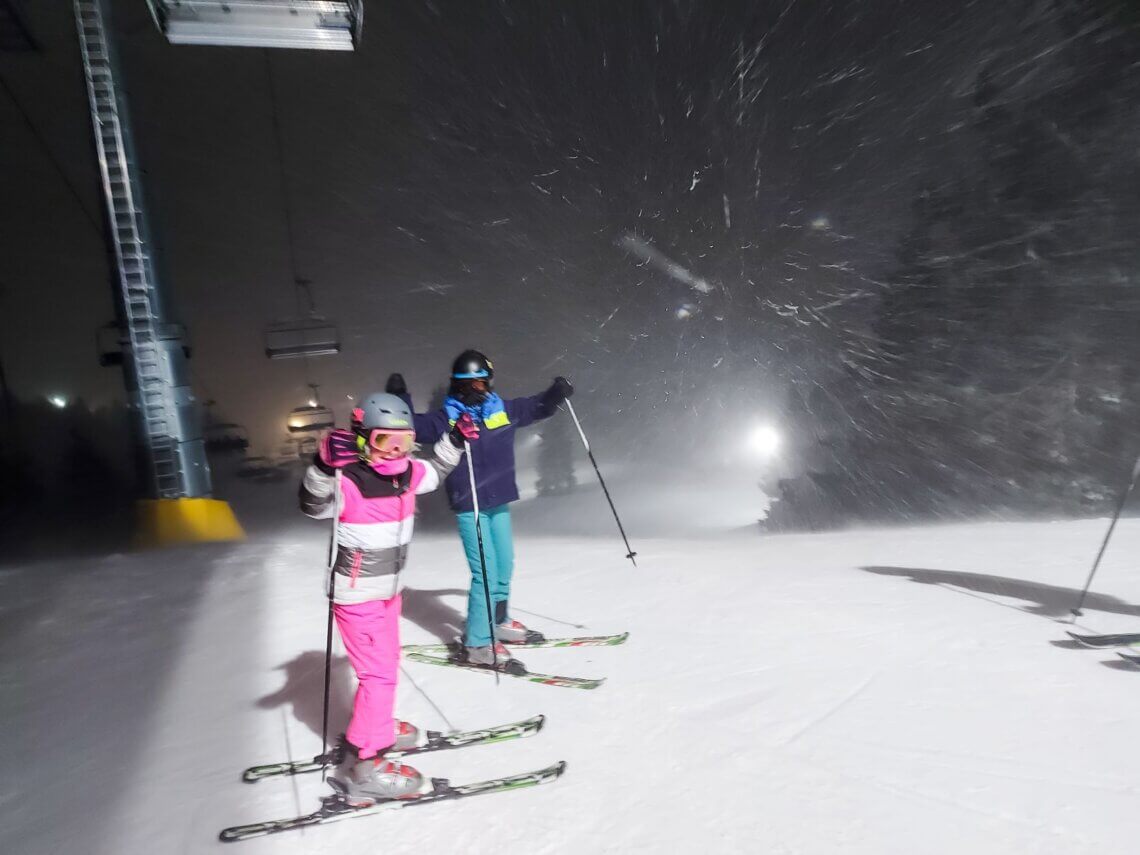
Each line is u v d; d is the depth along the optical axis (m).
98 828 3.00
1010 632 4.66
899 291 15.33
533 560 7.75
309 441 31.95
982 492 13.19
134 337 10.48
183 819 3.03
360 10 8.69
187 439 10.66
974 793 2.90
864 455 15.01
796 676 4.10
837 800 2.89
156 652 5.21
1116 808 2.77
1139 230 13.53
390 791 3.07
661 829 2.76
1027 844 2.58
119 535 12.69
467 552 4.55
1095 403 12.88
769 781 3.05
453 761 3.37
